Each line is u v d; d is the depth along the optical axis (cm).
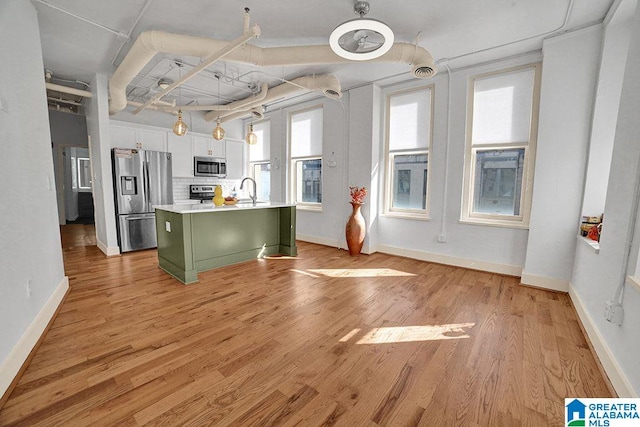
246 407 142
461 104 374
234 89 479
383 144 458
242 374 167
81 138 711
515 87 338
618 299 164
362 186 458
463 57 343
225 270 370
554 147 296
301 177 579
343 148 486
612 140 266
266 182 674
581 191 285
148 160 481
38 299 208
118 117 527
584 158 282
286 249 452
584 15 259
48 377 162
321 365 177
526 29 284
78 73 409
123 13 268
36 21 244
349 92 465
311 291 299
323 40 315
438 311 255
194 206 376
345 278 342
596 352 188
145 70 398
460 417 138
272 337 208
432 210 411
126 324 225
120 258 422
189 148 580
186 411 139
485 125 361
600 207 275
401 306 264
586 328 216
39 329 199
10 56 191
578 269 270
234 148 663
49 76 399
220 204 390
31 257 202
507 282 330
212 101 550
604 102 266
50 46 329
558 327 227
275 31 297
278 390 155
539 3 244
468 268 383
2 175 167
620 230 176
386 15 265
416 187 435
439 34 295
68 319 232
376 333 216
